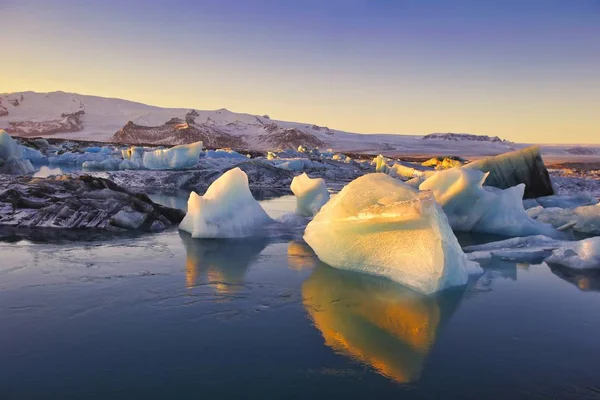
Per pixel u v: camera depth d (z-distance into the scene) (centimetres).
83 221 820
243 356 307
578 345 338
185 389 261
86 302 413
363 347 328
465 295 464
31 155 3378
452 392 264
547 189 1379
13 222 805
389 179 580
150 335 340
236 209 802
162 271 530
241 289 467
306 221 935
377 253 530
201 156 3056
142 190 1677
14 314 378
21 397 249
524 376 285
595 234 912
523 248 715
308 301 433
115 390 258
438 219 481
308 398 254
